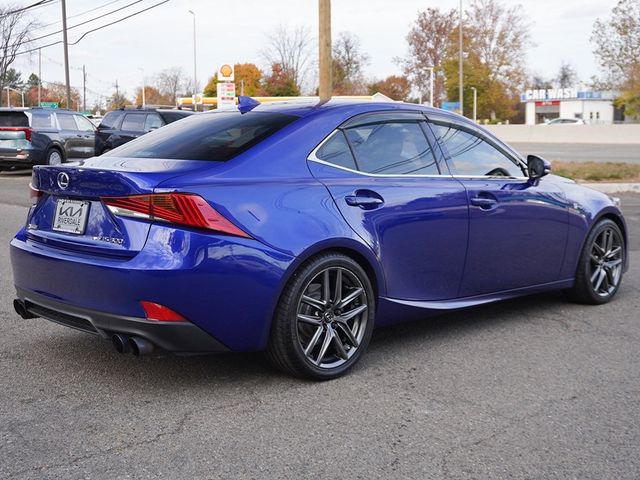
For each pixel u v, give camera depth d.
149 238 3.42
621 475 2.85
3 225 10.11
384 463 2.94
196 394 3.71
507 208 4.79
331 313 3.91
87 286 3.55
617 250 5.76
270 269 3.57
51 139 19.00
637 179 15.91
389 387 3.82
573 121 64.81
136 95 91.19
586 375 4.03
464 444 3.12
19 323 5.08
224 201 3.52
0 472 2.84
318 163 3.99
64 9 39.22
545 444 3.13
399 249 4.18
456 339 4.72
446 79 61.84
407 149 4.45
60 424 3.32
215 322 3.49
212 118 4.45
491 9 60.25
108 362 4.22
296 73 65.31
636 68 31.58
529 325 5.07
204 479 2.80
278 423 3.34
